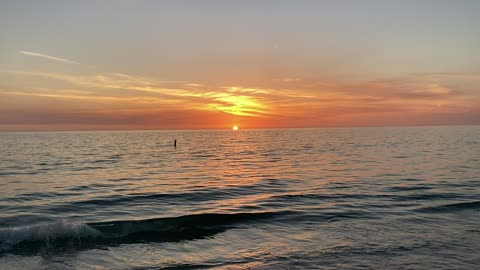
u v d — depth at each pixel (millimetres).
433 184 26125
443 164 39844
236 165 43781
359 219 16312
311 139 125062
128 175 34375
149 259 11641
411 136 136625
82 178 32156
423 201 20047
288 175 33375
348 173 33688
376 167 38125
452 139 106125
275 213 17484
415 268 10633
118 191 24766
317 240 13391
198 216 16531
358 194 22453
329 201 20391
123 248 12766
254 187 26344
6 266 11000
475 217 16453
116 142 122188
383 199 20734
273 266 10906
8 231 13414
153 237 14062
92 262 11367
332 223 15711
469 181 27453
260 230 14875
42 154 63781
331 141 106188
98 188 26203
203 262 11312
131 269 10750
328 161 46062
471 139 104875
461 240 13148
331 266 10844
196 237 14039
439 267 10703
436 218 16328
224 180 30453
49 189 25703
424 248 12320
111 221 16078
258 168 40031
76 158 55125
